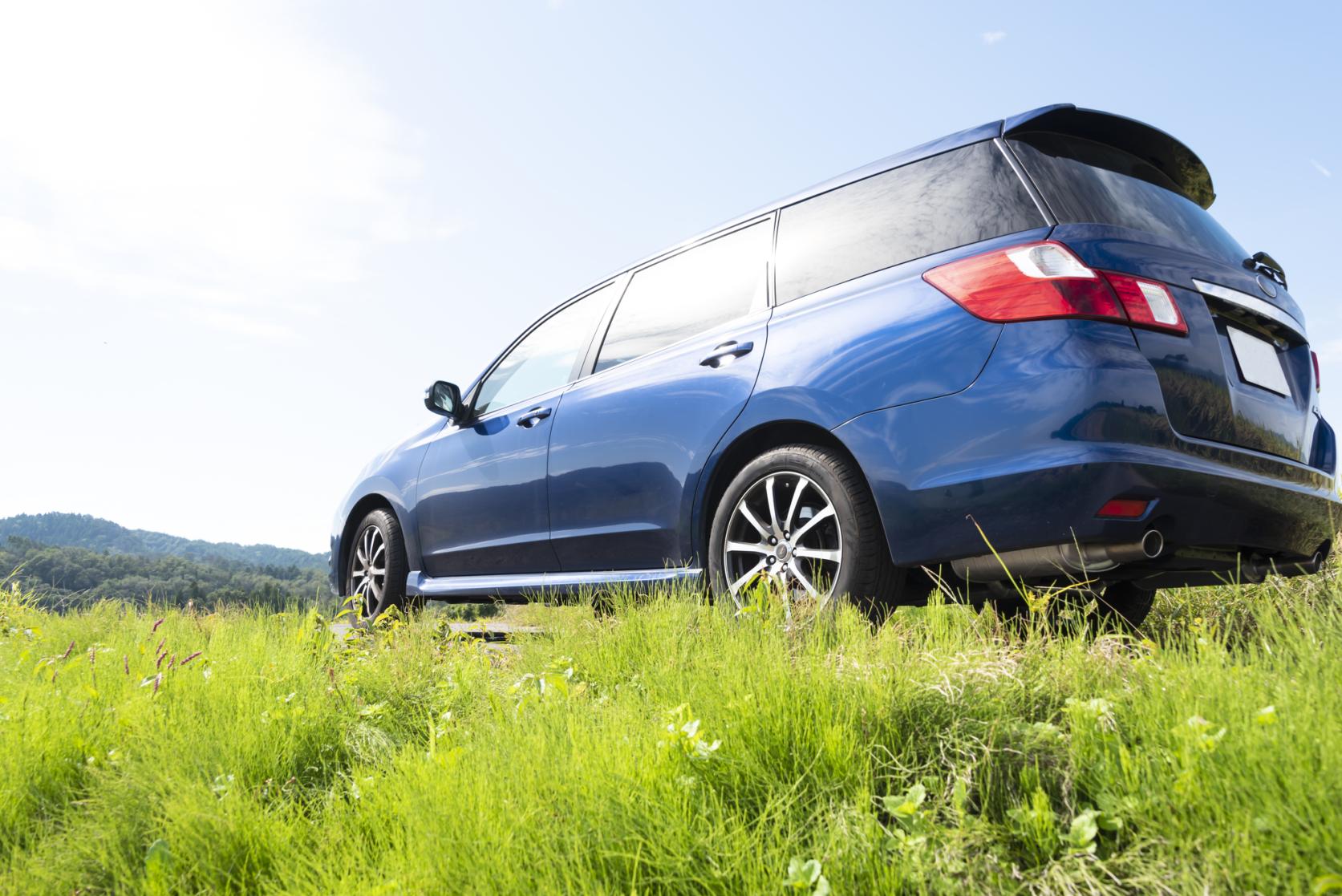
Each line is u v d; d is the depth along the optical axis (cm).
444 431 515
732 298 359
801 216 347
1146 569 262
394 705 270
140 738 234
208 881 170
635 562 376
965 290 268
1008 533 249
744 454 336
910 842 145
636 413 373
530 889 145
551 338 464
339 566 598
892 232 306
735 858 144
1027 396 247
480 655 323
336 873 164
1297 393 303
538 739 194
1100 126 295
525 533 436
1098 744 163
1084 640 219
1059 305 248
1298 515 278
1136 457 235
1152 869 133
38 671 330
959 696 187
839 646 231
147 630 466
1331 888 114
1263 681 172
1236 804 134
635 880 144
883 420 276
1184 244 287
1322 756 135
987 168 287
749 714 184
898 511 270
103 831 191
